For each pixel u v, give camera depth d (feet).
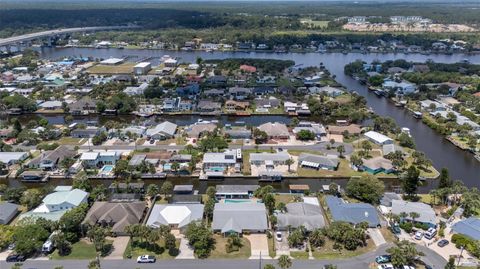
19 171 442.91
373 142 545.03
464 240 313.32
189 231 315.99
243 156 496.23
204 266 293.43
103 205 355.15
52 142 531.91
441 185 399.85
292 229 331.77
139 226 314.55
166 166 450.71
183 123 639.35
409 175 393.70
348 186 401.08
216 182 440.86
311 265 294.66
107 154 470.80
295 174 448.24
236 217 339.77
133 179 441.68
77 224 327.47
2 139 538.47
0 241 310.24
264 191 388.37
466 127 577.84
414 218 345.92
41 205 363.35
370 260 300.81
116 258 300.40
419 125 638.94
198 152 496.23
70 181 438.81
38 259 298.35
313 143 540.11
